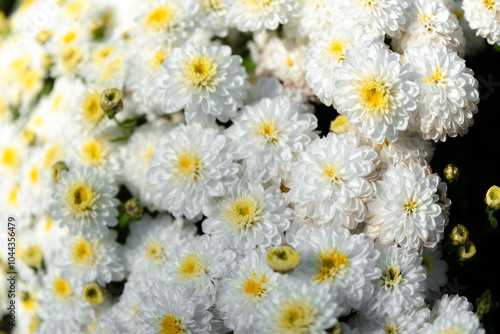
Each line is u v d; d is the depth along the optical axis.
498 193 0.53
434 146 0.57
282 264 0.50
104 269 0.58
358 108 0.52
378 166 0.54
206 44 0.62
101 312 0.58
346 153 0.53
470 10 0.56
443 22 0.55
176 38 0.59
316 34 0.57
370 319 0.52
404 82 0.52
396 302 0.52
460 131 0.54
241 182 0.55
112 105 0.56
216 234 0.55
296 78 0.59
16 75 0.67
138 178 0.59
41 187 0.61
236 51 0.62
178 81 0.56
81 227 0.57
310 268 0.52
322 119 0.59
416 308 0.53
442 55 0.53
